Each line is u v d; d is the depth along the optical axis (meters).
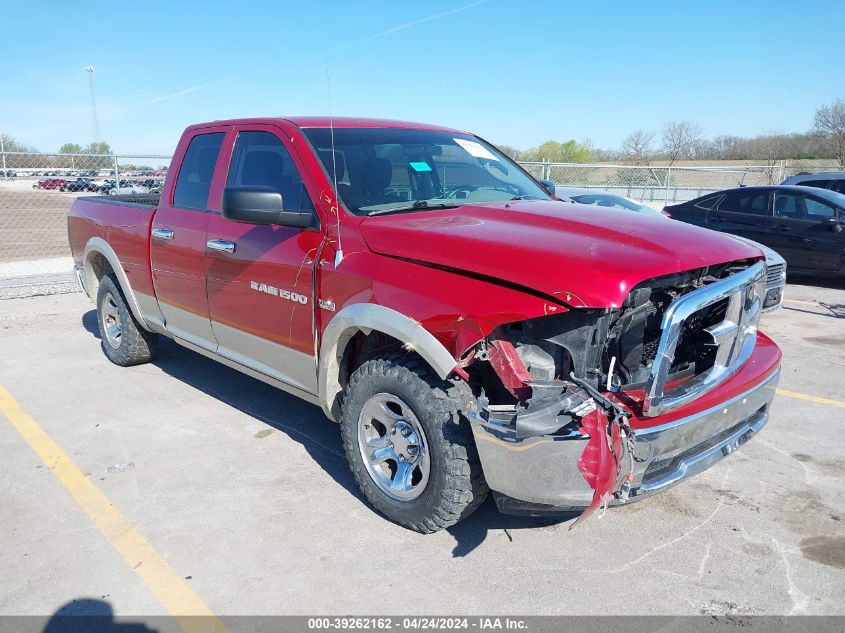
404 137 4.34
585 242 2.93
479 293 2.87
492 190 4.25
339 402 3.74
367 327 3.23
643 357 3.05
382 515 3.55
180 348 6.70
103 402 5.22
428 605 2.86
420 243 3.16
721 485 3.94
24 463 4.18
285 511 3.61
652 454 2.79
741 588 2.97
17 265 12.54
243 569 3.11
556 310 2.68
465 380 3.00
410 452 3.29
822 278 11.70
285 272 3.76
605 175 21.25
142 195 6.78
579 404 2.63
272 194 3.50
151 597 2.92
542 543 3.32
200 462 4.19
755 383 3.30
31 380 5.76
